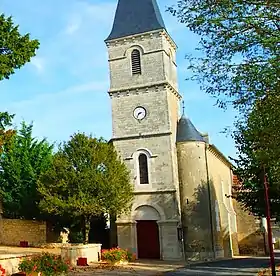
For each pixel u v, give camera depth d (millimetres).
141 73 30109
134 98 30016
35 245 27031
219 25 9195
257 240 38094
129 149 29484
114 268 21297
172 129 29391
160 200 28219
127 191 26781
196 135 30000
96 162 25875
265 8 8914
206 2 9258
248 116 10453
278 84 9039
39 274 14586
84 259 22016
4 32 15031
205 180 29406
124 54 30734
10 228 28484
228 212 34562
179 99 32625
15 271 17047
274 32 8977
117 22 31531
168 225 27781
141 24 30734
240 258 30484
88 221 26328
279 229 43500
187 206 28672
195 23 9352
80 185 25203
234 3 8984
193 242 28000
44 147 32312
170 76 31188
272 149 10750
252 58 9242
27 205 29891
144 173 29016
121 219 28859
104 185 25109
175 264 24344
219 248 30797
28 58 15406
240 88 9562
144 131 29375
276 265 21734
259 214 23156
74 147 26281
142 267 22344
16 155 31422
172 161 28453
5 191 31000
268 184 21172
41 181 26156
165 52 30516
